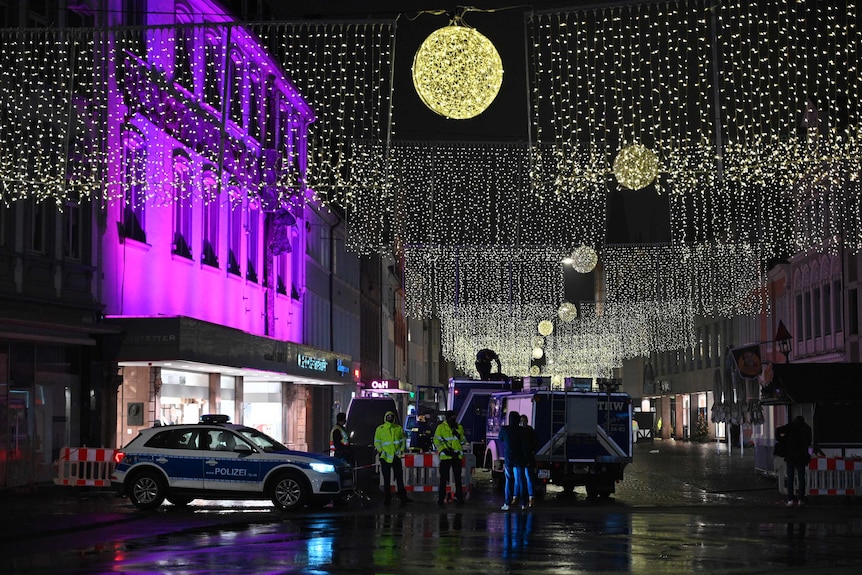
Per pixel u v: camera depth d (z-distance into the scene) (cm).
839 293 4791
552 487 3256
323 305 5147
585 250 4522
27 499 2405
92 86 2738
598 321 9250
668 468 4091
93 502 2347
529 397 2753
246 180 3756
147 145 3030
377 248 5828
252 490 2178
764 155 3600
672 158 3328
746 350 3731
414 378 9631
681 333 8506
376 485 3200
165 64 3161
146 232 3039
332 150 4969
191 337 2806
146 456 2189
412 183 4769
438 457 2558
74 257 2717
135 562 1367
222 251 3628
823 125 4350
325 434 4816
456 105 1523
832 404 2953
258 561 1379
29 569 1302
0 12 2522
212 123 3475
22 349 2539
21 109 2544
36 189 2559
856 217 4278
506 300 8275
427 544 1584
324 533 1748
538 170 3675
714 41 2223
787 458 2438
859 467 2547
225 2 3588
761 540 1658
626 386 11094
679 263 7644
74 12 2738
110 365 2769
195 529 1817
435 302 8775
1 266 2462
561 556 1441
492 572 1283
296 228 4547
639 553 1477
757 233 6069
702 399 8188
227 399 3662
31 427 2556
